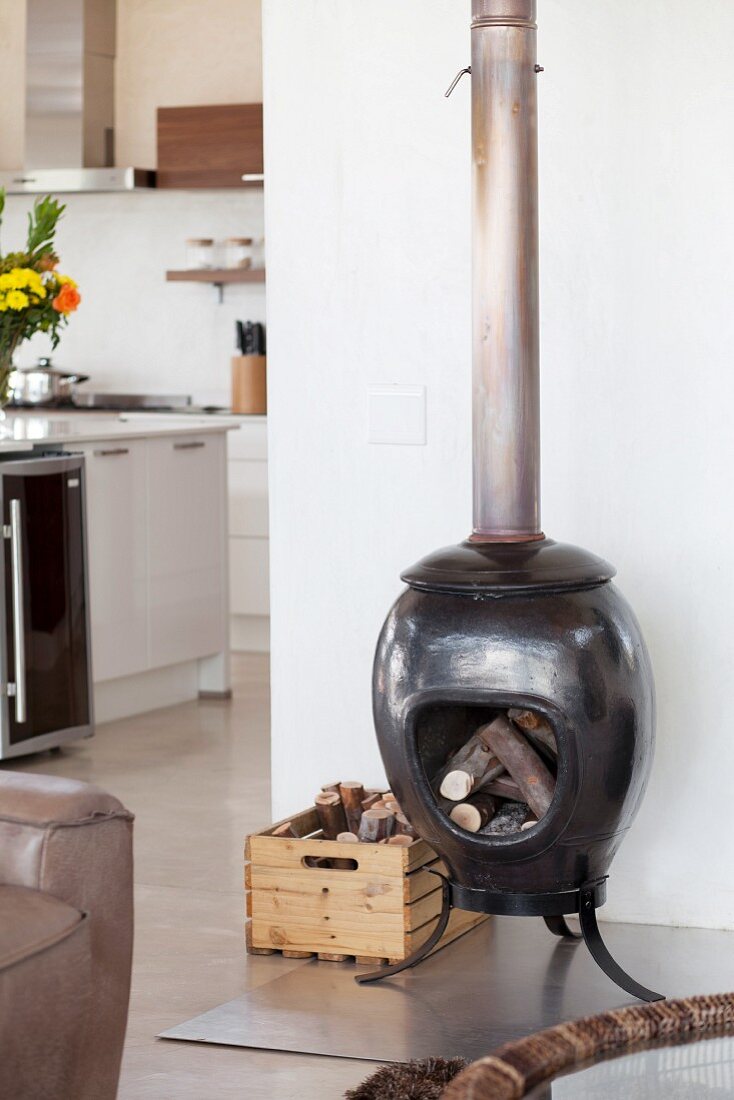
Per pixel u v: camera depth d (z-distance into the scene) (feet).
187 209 25.84
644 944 10.74
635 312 10.99
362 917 10.37
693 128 10.77
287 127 11.74
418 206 11.49
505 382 9.52
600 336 11.08
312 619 12.02
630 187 10.93
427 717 9.68
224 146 24.34
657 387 10.99
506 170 9.48
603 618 9.18
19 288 16.71
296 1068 8.77
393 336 11.64
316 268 11.77
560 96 11.02
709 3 10.66
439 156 11.42
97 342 26.58
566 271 11.12
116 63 26.11
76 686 16.98
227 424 20.34
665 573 11.06
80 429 18.66
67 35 25.34
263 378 24.04
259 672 22.34
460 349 11.49
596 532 11.20
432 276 11.50
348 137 11.60
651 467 11.05
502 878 9.37
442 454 11.60
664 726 11.10
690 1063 5.38
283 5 11.65
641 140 10.88
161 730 18.30
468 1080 5.00
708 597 10.98
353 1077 8.63
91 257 26.50
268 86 11.75
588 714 8.97
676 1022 5.59
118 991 7.38
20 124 26.66
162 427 19.26
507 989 9.89
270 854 10.61
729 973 10.11
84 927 6.97
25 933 6.64
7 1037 6.53
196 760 16.70
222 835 13.71
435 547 11.68
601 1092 5.20
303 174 11.74
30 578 16.24
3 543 15.94
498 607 9.05
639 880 11.24
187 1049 9.08
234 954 10.71
